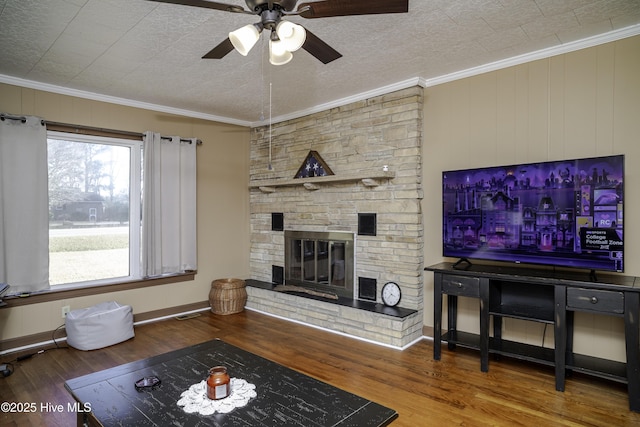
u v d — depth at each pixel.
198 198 4.83
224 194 5.10
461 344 3.11
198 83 3.69
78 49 2.90
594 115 2.83
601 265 2.57
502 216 3.01
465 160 3.45
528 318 2.75
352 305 3.82
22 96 3.55
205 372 2.03
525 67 3.13
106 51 2.94
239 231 5.26
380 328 3.57
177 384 1.88
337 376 2.89
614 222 2.51
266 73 3.44
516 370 2.97
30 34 2.66
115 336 3.58
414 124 3.64
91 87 3.78
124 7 2.31
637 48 2.65
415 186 3.64
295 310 4.33
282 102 4.34
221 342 2.51
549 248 2.78
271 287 4.70
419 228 3.66
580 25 2.61
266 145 5.15
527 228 2.88
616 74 2.74
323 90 3.93
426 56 3.10
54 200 3.80
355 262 4.09
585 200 2.62
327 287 4.34
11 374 2.97
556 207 2.75
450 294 3.12
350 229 4.14
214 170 4.99
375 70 3.40
